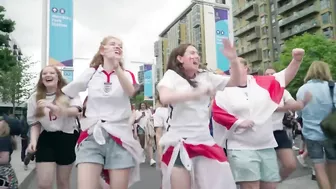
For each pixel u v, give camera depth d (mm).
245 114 3566
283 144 4344
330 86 4398
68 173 4031
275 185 3623
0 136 4559
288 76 3799
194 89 2938
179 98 2793
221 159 3023
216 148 3066
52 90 3988
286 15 63562
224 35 13320
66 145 3975
